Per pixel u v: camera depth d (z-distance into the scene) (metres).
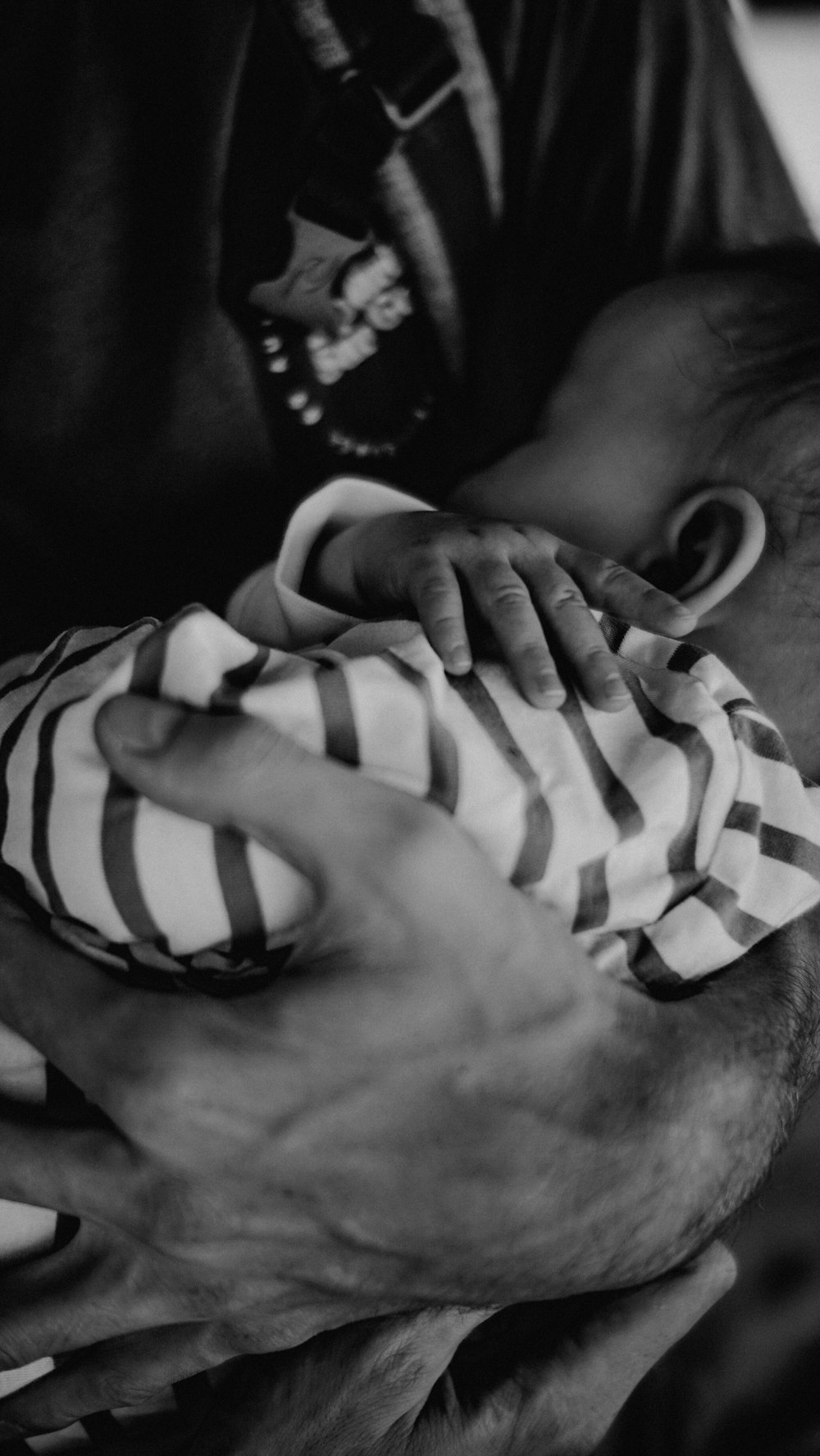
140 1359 0.49
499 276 0.84
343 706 0.45
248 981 0.45
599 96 0.84
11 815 0.48
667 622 0.59
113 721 0.38
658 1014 0.48
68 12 0.59
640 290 0.86
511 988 0.40
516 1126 0.42
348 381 0.75
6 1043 0.50
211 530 0.73
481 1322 0.64
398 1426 0.57
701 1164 0.47
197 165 0.65
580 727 0.52
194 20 0.63
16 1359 0.48
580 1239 0.45
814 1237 1.10
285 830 0.37
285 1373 0.55
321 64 0.67
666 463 0.78
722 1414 1.02
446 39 0.70
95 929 0.48
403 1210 0.42
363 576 0.64
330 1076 0.39
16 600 0.71
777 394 0.74
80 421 0.67
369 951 0.39
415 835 0.38
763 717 0.60
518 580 0.56
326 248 0.70
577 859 0.49
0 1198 0.46
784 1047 0.53
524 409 0.89
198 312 0.67
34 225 0.62
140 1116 0.40
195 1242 0.42
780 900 0.55
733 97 0.92
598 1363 0.64
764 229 0.94
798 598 0.69
